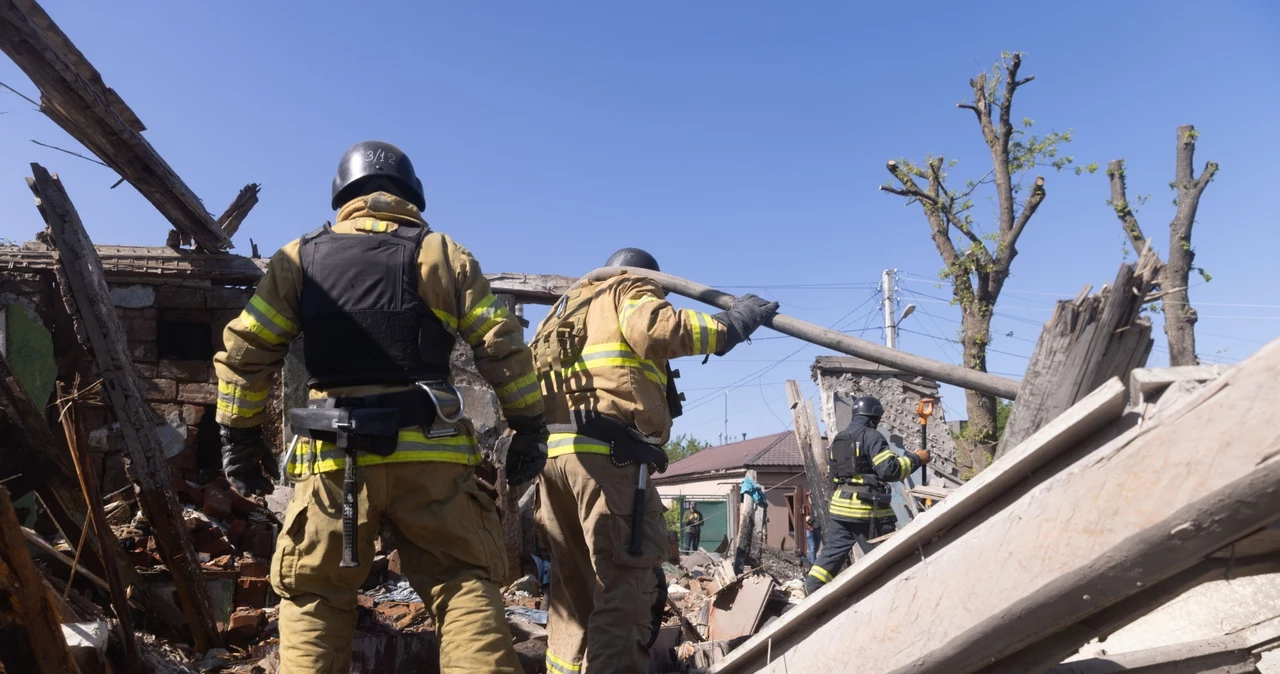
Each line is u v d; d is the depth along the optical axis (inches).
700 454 1660.9
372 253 84.3
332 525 78.7
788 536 1014.4
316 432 79.4
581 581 120.3
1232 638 83.4
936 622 63.1
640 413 110.5
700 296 117.6
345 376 81.0
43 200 165.5
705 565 392.5
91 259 168.1
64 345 278.4
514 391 86.6
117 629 121.3
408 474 79.0
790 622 77.4
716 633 191.2
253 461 87.1
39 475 145.3
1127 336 73.7
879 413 253.6
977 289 687.7
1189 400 50.8
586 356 113.7
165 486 167.9
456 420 83.4
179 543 169.0
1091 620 60.7
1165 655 80.5
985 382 92.9
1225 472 48.6
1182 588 57.6
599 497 107.7
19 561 64.8
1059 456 58.1
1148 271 72.4
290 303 84.9
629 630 105.6
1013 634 58.6
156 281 288.7
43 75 189.8
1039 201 673.6
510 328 86.7
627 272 120.4
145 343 284.7
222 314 296.4
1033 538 57.5
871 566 68.9
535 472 88.9
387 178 95.4
